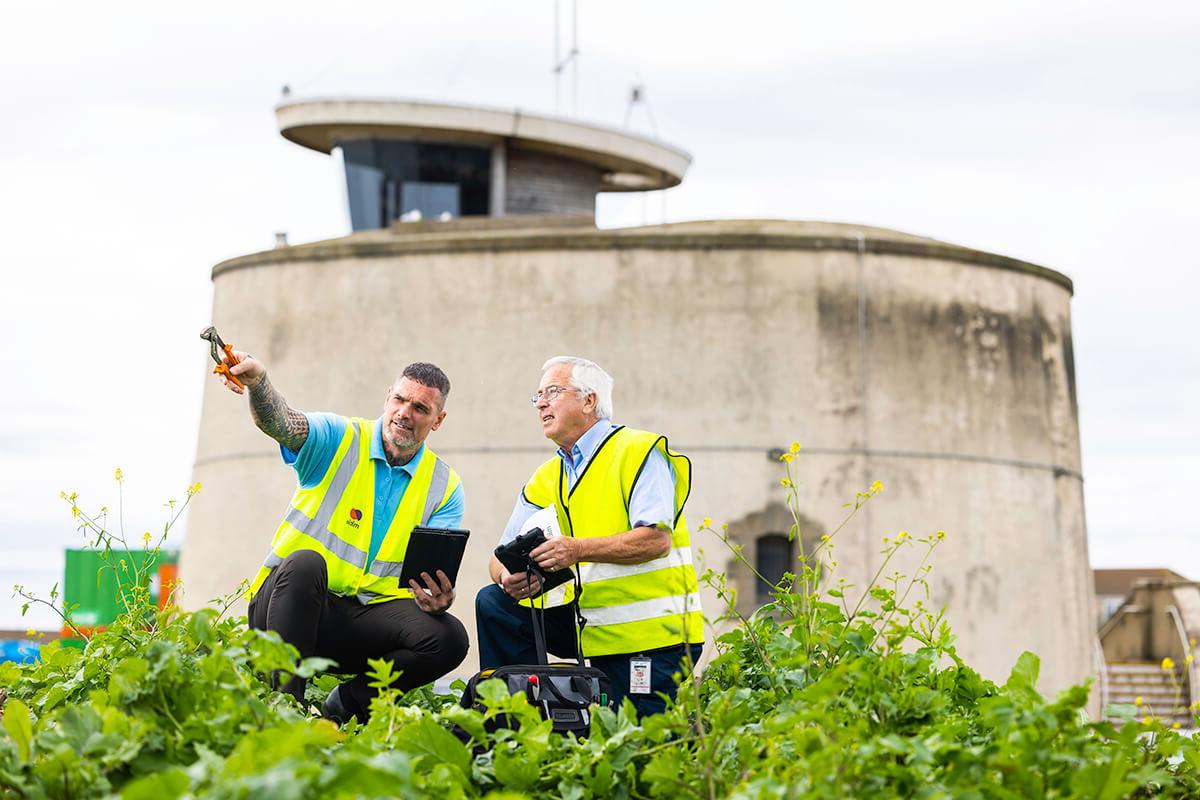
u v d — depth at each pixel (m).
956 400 30.44
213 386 33.28
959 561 29.81
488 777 4.68
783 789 3.90
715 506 28.88
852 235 30.14
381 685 4.88
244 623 6.88
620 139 36.75
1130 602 39.88
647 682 6.67
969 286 30.98
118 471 7.14
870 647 5.83
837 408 29.45
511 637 7.03
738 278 29.62
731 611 6.50
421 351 30.39
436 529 6.70
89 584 26.05
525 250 30.19
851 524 29.06
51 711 5.89
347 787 3.24
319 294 31.41
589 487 6.94
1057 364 32.47
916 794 4.08
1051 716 4.15
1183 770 5.03
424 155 36.00
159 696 4.32
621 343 29.59
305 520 6.85
